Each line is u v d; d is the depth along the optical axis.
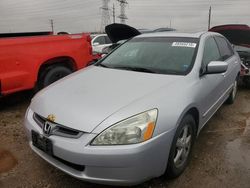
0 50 5.40
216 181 3.52
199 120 3.90
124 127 2.87
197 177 3.59
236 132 4.96
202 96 3.85
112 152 2.79
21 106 6.19
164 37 4.74
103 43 13.09
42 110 3.30
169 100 3.24
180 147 3.48
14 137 4.62
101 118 2.93
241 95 7.27
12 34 6.73
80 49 6.88
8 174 3.62
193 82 3.78
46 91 3.68
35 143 3.30
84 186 3.40
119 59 4.53
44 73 6.30
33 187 3.38
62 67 6.57
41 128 3.22
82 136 2.89
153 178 3.30
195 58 4.11
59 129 3.06
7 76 5.52
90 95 3.32
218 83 4.57
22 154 4.08
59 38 6.45
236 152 4.24
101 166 2.83
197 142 4.54
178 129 3.24
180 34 4.75
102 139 2.84
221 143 4.52
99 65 4.53
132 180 2.88
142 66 4.18
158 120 3.00
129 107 3.03
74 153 2.87
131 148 2.81
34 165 3.81
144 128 2.89
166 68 4.04
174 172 3.41
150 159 2.92
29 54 5.85
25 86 5.88
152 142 2.90
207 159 4.02
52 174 3.62
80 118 2.98
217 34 5.48
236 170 3.76
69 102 3.23
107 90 3.42
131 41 4.93
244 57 7.73
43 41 6.13
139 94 3.27
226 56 5.52
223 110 6.04
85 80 3.83
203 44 4.47
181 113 3.24
